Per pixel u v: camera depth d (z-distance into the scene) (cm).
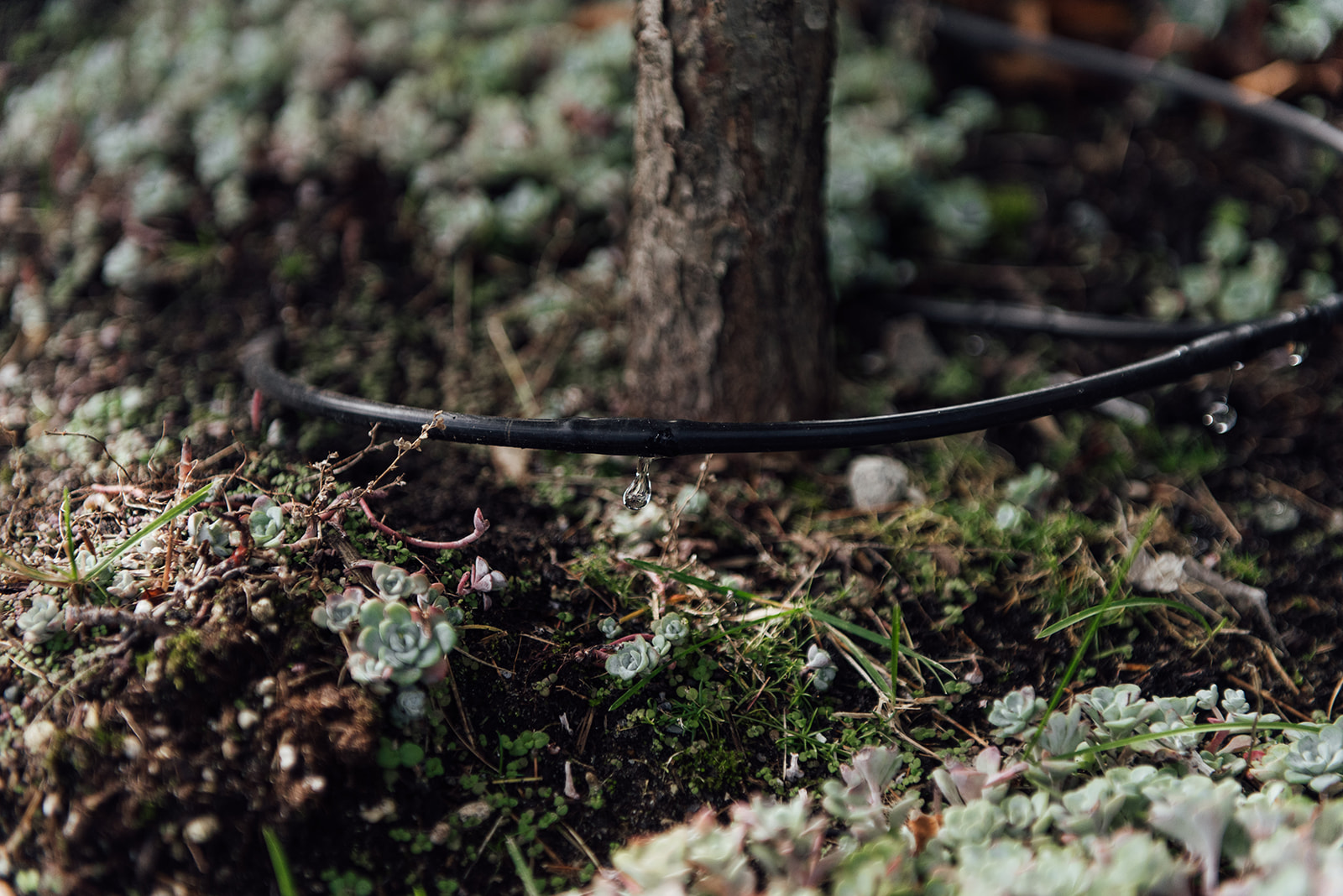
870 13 110
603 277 95
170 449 82
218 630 71
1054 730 72
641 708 75
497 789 72
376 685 70
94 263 95
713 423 75
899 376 93
